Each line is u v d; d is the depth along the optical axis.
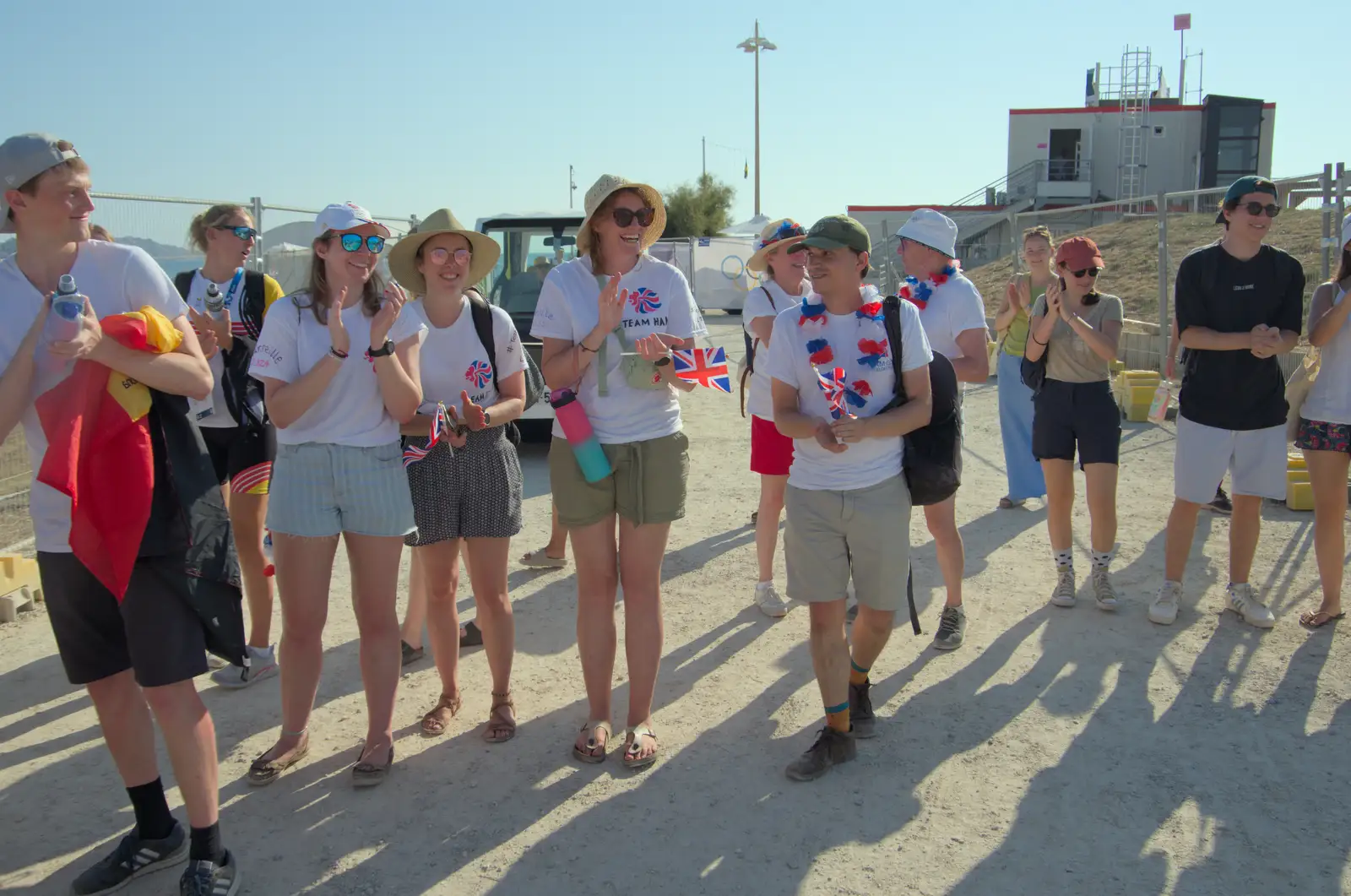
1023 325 6.58
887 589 3.51
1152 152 37.38
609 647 3.68
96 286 2.74
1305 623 4.57
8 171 2.58
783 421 3.41
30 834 3.25
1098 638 4.57
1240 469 4.56
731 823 3.21
